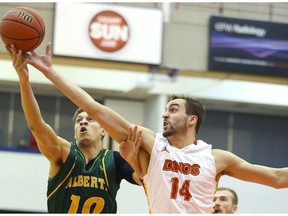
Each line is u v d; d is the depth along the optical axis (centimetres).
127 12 1233
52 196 450
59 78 383
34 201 1004
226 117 1489
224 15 1313
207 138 1470
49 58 391
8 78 1343
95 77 1375
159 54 1238
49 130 436
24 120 1397
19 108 1395
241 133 1488
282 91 1462
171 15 1277
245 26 1284
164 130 397
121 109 1479
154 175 373
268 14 1353
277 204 1009
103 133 478
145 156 387
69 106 1431
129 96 1473
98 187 450
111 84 1379
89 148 468
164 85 1394
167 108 402
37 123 423
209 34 1274
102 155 466
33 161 1016
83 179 449
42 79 1346
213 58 1266
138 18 1237
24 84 396
